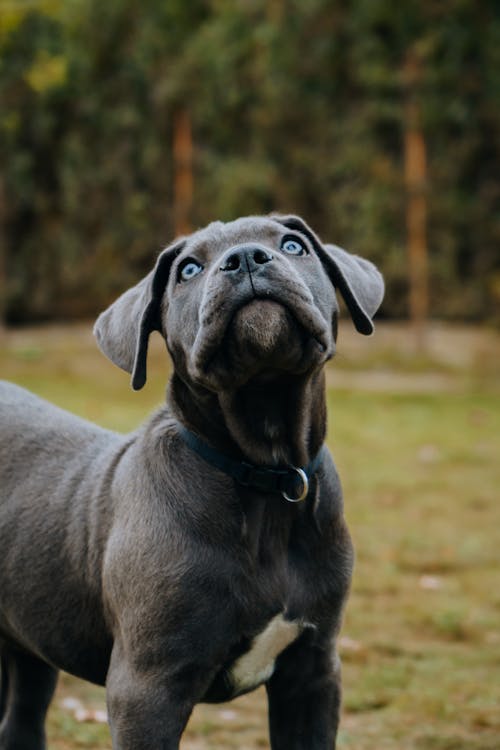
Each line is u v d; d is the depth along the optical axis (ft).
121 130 72.23
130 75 71.72
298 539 12.38
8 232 75.00
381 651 22.15
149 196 72.13
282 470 12.30
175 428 12.63
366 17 66.23
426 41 65.00
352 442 45.24
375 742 17.74
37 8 53.36
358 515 33.37
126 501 12.50
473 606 25.12
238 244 11.95
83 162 72.95
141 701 11.72
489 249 66.08
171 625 11.73
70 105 73.10
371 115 66.28
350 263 13.52
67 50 72.33
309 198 68.39
